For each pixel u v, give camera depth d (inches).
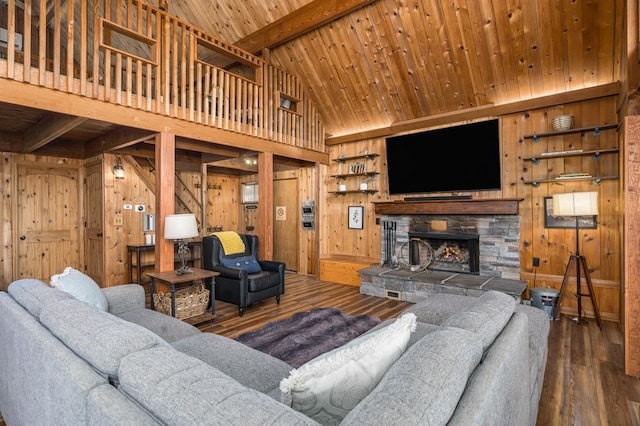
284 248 284.5
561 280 164.7
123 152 200.4
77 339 47.3
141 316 95.2
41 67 119.6
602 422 79.1
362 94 216.4
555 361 110.7
